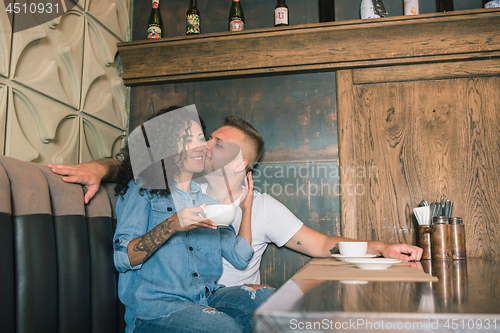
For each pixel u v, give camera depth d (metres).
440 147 1.68
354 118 1.75
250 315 1.11
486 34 1.60
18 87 1.17
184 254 1.15
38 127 1.25
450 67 1.68
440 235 1.37
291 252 1.69
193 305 1.04
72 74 1.45
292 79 1.82
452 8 1.72
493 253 1.58
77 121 1.47
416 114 1.72
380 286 0.64
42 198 0.97
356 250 1.13
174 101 1.89
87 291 1.07
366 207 1.70
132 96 1.92
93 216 1.17
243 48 1.77
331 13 1.80
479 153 1.65
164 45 1.79
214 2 1.93
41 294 0.91
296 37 1.71
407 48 1.65
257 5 1.89
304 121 1.79
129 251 1.07
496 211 1.60
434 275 0.84
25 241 0.89
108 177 1.30
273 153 1.78
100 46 1.68
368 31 1.66
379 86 1.76
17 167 0.96
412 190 1.68
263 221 1.61
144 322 1.02
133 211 1.16
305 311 0.43
